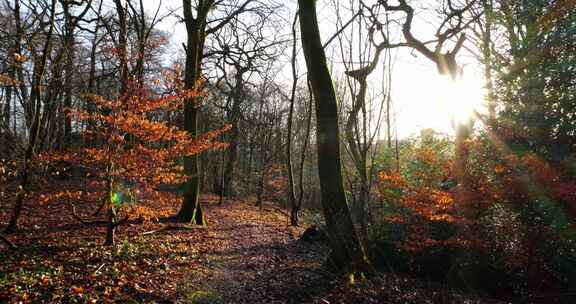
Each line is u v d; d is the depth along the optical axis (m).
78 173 11.11
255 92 28.70
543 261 7.69
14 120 12.60
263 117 30.58
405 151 9.42
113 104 7.21
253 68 20.58
